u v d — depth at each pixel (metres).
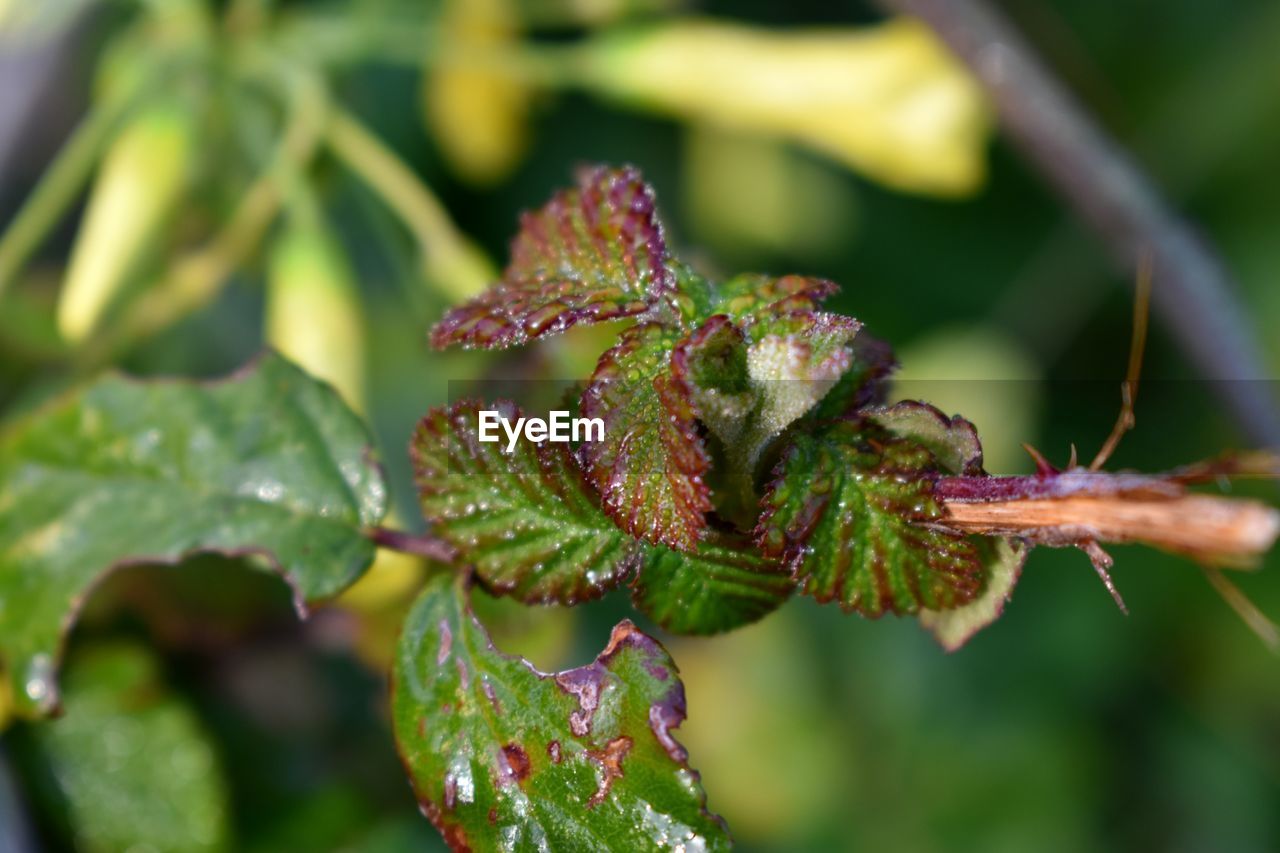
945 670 0.60
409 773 0.27
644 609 0.27
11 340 0.37
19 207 0.42
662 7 0.43
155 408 0.29
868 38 0.42
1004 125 0.40
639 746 0.26
